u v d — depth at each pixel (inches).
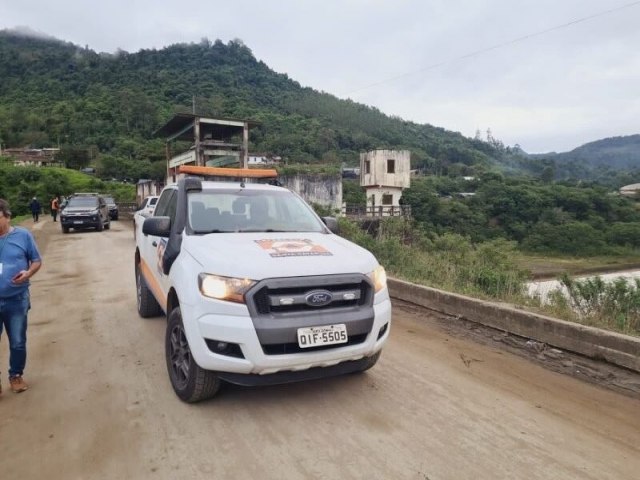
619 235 2309.3
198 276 133.7
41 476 108.5
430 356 189.0
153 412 139.5
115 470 110.5
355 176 3048.7
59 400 149.0
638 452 119.0
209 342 128.5
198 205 175.2
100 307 277.6
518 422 134.1
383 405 144.0
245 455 116.3
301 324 125.4
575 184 3841.0
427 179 3782.0
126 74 6363.2
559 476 108.3
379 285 145.9
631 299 211.0
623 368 162.9
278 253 139.2
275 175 295.1
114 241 677.9
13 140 4210.1
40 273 408.5
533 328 195.5
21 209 1722.4
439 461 113.7
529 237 2314.2
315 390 154.5
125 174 3203.7
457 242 581.0
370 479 106.4
